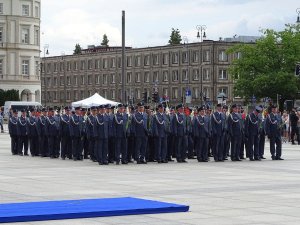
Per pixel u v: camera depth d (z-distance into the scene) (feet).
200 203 60.08
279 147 116.88
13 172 91.09
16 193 66.85
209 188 71.72
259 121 115.55
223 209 56.59
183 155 111.45
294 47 327.67
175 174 88.22
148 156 111.55
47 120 121.90
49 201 59.72
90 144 112.06
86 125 110.93
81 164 106.63
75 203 57.98
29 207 55.52
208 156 115.24
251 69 331.57
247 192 68.23
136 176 85.30
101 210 53.52
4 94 394.11
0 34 415.85
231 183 76.95
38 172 91.15
